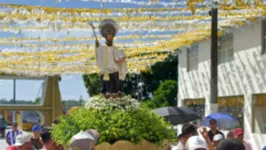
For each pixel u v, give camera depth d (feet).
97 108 24.80
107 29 26.68
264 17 59.52
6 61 74.84
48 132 25.31
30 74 98.63
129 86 134.62
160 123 25.17
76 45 63.98
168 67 130.72
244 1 38.88
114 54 26.35
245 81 67.67
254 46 65.26
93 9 44.86
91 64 82.79
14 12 42.57
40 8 43.09
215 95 54.19
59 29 45.80
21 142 28.94
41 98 126.52
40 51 67.36
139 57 79.66
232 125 51.39
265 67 62.90
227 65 73.10
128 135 23.40
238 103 70.33
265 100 63.36
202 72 82.02
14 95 125.08
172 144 28.02
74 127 24.06
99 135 23.15
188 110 56.03
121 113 24.49
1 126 115.55
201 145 22.39
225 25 65.05
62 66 83.92
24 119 134.31
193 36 67.31
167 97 118.73
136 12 46.24
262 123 64.03
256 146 64.23
